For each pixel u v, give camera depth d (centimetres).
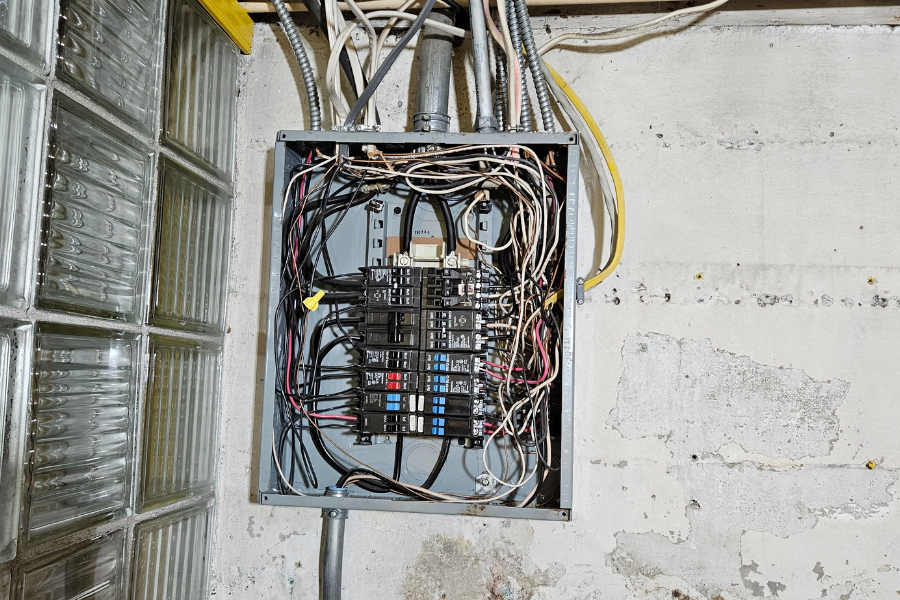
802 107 164
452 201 157
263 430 143
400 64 172
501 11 148
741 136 165
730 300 161
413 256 154
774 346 159
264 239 172
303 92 174
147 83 135
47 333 109
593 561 159
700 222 164
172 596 149
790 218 162
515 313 149
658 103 167
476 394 144
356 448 155
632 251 165
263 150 174
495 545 162
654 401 161
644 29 163
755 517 157
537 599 160
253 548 167
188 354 154
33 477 105
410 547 164
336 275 157
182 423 151
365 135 145
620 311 163
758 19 164
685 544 157
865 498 155
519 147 146
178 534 151
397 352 146
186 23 148
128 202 130
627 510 159
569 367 139
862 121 163
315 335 157
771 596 155
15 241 102
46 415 109
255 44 175
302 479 155
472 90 170
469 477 153
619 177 158
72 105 113
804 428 157
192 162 152
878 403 156
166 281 142
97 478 122
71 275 114
